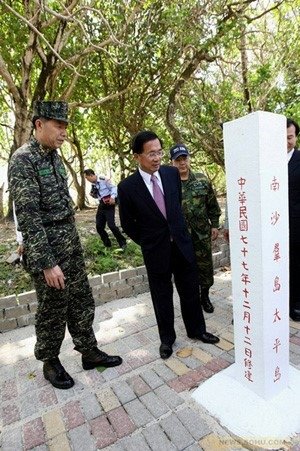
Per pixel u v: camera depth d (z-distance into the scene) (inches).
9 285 143.1
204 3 220.2
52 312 85.8
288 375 78.5
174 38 246.2
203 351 103.0
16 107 234.8
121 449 70.1
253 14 250.2
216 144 262.8
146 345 109.7
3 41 224.1
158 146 88.2
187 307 105.4
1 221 295.3
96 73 304.0
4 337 123.1
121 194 97.3
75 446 71.9
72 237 87.3
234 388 79.5
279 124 66.8
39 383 94.7
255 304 71.9
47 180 80.9
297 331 110.1
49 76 231.5
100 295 144.6
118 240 183.6
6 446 73.6
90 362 98.1
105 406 82.7
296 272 114.2
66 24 207.2
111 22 243.1
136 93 317.7
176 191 98.6
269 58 238.8
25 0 195.8
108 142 387.5
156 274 99.1
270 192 67.1
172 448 69.2
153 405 81.5
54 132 78.2
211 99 250.4
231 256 76.0
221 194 471.5
